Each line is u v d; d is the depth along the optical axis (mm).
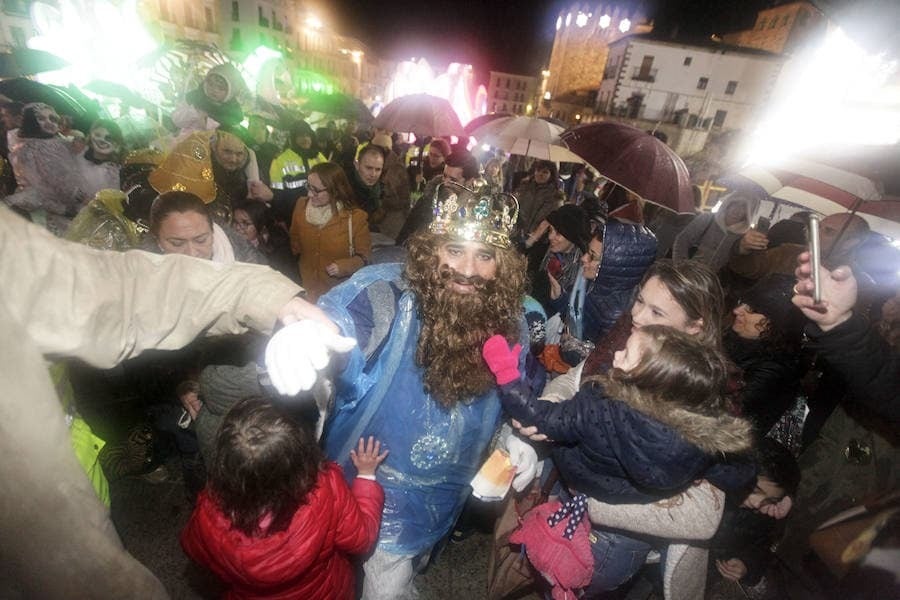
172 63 7039
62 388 1128
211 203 2760
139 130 6121
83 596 755
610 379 1325
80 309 725
